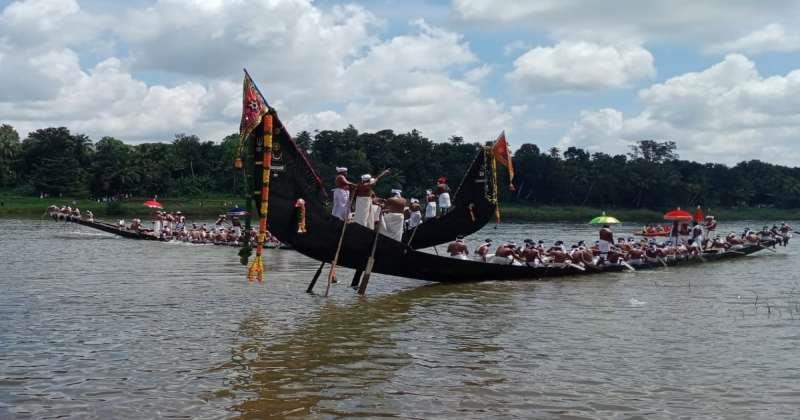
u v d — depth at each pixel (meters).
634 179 139.62
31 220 76.88
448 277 22.48
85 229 57.56
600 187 139.75
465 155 141.62
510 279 23.95
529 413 9.45
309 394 10.19
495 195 27.14
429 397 10.12
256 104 17.83
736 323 15.98
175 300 18.58
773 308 18.20
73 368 11.45
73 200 110.00
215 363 11.85
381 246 20.62
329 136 136.38
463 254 24.73
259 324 15.29
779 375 11.42
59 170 115.62
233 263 29.19
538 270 24.56
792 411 9.59
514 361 12.24
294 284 22.23
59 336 13.84
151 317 16.00
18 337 13.73
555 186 138.12
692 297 20.28
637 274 27.03
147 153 128.62
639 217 130.75
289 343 13.43
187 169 133.12
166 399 9.88
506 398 10.11
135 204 108.88
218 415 9.21
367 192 21.44
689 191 142.50
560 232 70.81
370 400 9.94
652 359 12.45
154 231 47.03
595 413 9.48
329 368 11.64
